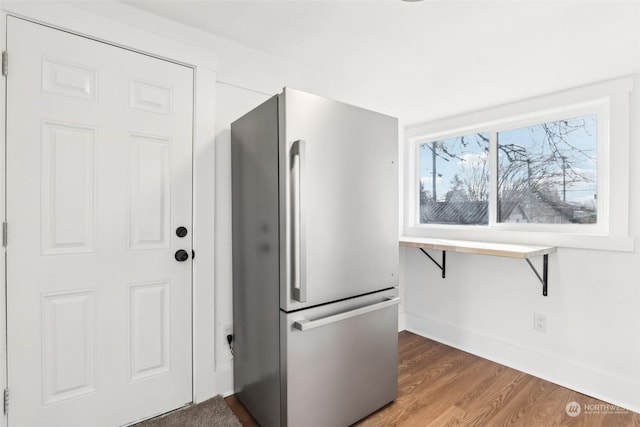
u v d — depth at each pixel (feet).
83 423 4.71
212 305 5.83
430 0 4.66
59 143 4.47
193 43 5.55
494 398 5.99
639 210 5.71
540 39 5.45
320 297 4.72
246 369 5.60
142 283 5.16
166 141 5.33
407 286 9.53
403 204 9.64
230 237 6.14
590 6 4.56
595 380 6.08
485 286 7.79
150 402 5.26
